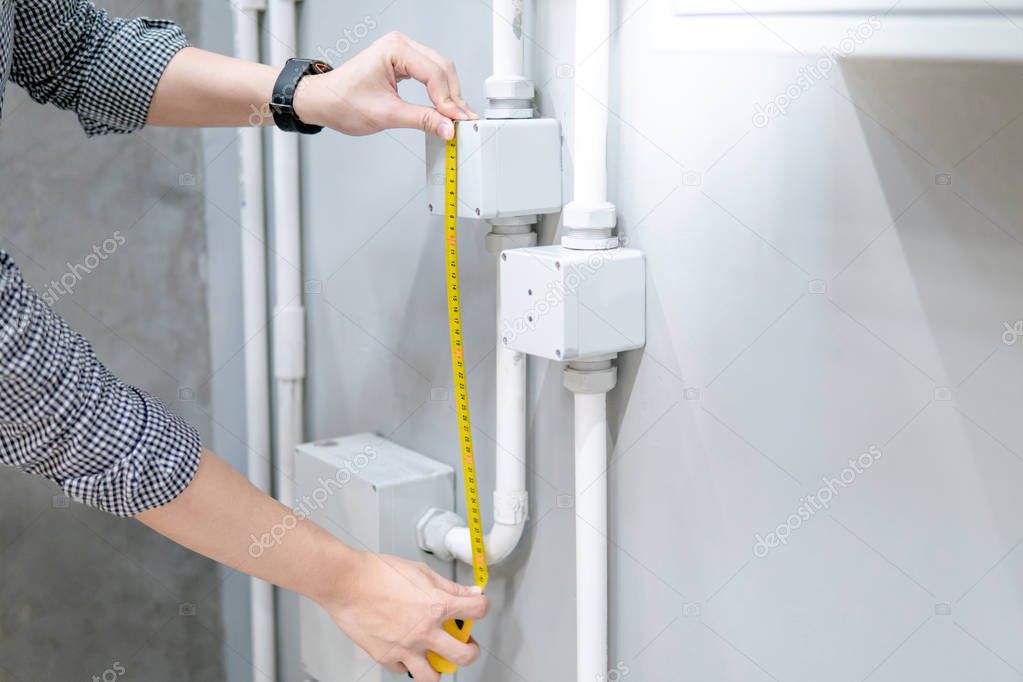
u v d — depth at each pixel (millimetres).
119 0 1399
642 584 1037
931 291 756
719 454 936
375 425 1395
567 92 1003
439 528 1227
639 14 938
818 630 881
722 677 970
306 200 1450
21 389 748
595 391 988
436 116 963
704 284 922
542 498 1135
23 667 1532
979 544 756
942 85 727
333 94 997
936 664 798
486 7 1096
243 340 1555
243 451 1588
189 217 1512
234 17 1426
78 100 1076
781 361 871
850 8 773
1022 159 688
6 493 1493
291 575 876
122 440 798
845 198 802
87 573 1554
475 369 1209
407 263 1278
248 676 1670
